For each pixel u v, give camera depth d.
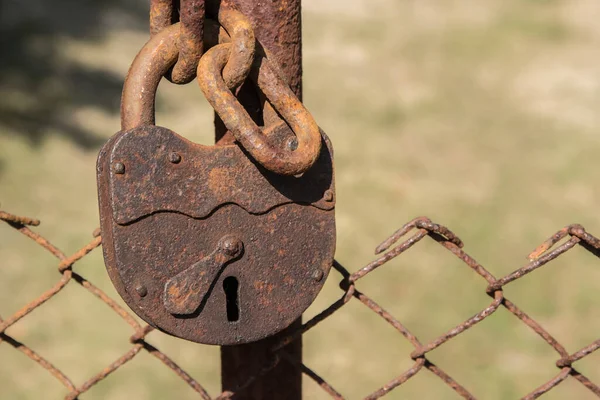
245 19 1.18
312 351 4.68
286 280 1.22
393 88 9.27
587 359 4.77
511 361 4.70
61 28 9.40
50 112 7.54
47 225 5.77
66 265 1.48
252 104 1.30
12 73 8.13
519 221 6.43
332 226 1.25
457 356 4.73
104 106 7.92
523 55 10.41
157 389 4.25
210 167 1.16
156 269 1.14
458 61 10.18
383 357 4.66
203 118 7.99
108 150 1.12
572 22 11.48
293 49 1.33
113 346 4.56
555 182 7.18
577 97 9.16
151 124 1.19
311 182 1.22
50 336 4.61
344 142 7.76
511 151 7.80
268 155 1.12
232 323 1.20
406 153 7.63
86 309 4.88
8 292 4.95
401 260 5.66
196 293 1.16
